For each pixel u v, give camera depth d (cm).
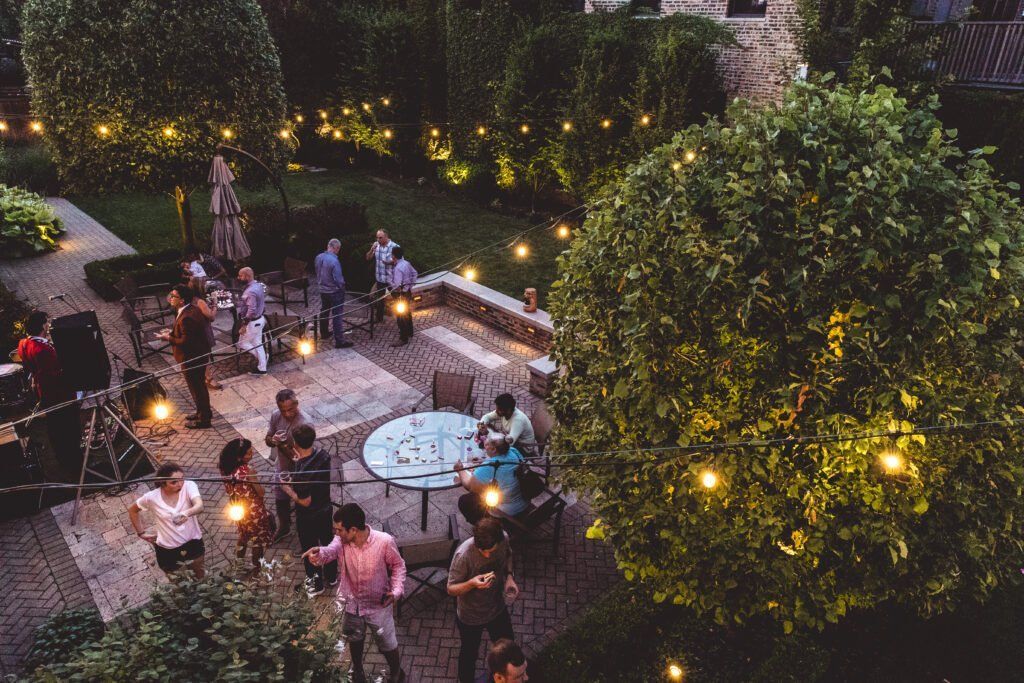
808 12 1228
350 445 975
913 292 433
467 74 2117
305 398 1095
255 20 1470
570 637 645
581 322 561
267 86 1500
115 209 2105
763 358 461
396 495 870
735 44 1520
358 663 589
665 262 474
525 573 761
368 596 554
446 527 817
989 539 502
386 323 1384
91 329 833
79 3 1292
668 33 1577
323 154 2698
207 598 425
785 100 502
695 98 1562
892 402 459
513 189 2070
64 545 778
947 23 1163
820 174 440
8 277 1556
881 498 471
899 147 472
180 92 1367
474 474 718
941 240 434
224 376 1155
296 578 726
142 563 755
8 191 1795
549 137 1916
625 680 608
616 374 534
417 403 1003
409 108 2377
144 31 1312
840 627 694
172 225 1983
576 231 584
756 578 523
